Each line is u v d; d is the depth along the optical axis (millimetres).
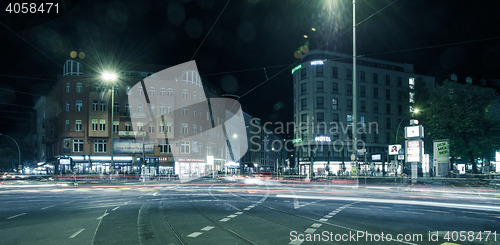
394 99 73812
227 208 13703
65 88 58219
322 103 67875
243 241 7520
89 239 7844
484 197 18938
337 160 67750
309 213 12039
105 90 58500
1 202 17125
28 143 87500
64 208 14211
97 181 42562
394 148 33031
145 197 19734
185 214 11977
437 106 35562
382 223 9805
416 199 17656
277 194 21484
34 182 40219
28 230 9023
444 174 30453
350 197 18938
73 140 57000
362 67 71500
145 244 7301
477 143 33531
